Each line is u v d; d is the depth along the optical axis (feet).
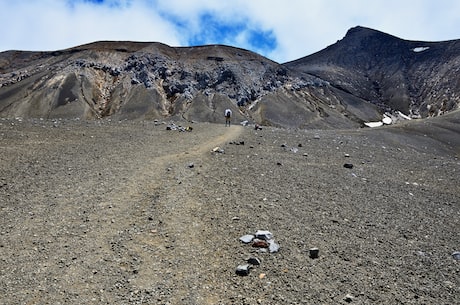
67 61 631.56
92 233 31.04
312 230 33.42
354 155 75.51
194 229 32.65
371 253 29.91
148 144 71.56
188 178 47.88
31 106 536.83
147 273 25.49
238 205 38.58
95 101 569.64
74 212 35.17
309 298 23.40
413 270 27.71
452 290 25.35
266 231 31.35
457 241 34.22
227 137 88.43
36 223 32.53
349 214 38.50
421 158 83.51
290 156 67.31
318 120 561.84
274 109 572.51
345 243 31.32
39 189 41.04
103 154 59.31
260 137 90.99
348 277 25.99
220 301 22.89
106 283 24.20
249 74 645.51
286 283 24.86
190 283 24.53
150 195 40.75
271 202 40.06
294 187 46.55
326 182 50.34
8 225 31.91
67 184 43.06
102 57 650.02
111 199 38.88
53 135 73.00
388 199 45.52
